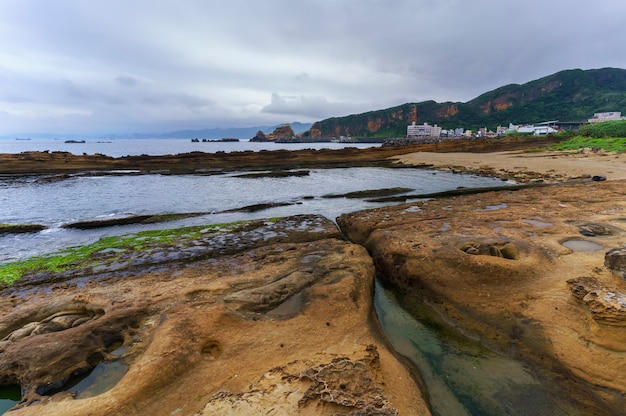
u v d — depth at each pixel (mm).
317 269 12500
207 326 8773
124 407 6484
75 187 34875
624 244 12203
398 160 60438
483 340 9492
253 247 15891
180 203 27812
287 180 40688
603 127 65062
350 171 49125
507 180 35344
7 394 7574
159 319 9320
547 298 10000
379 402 5828
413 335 10047
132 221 21797
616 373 7473
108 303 10078
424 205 22828
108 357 8172
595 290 8672
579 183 29000
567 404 7176
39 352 7891
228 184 37688
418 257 13078
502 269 11500
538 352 8562
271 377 7047
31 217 23078
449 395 7684
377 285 13297
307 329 9062
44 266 13789
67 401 6676
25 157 46188
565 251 12594
